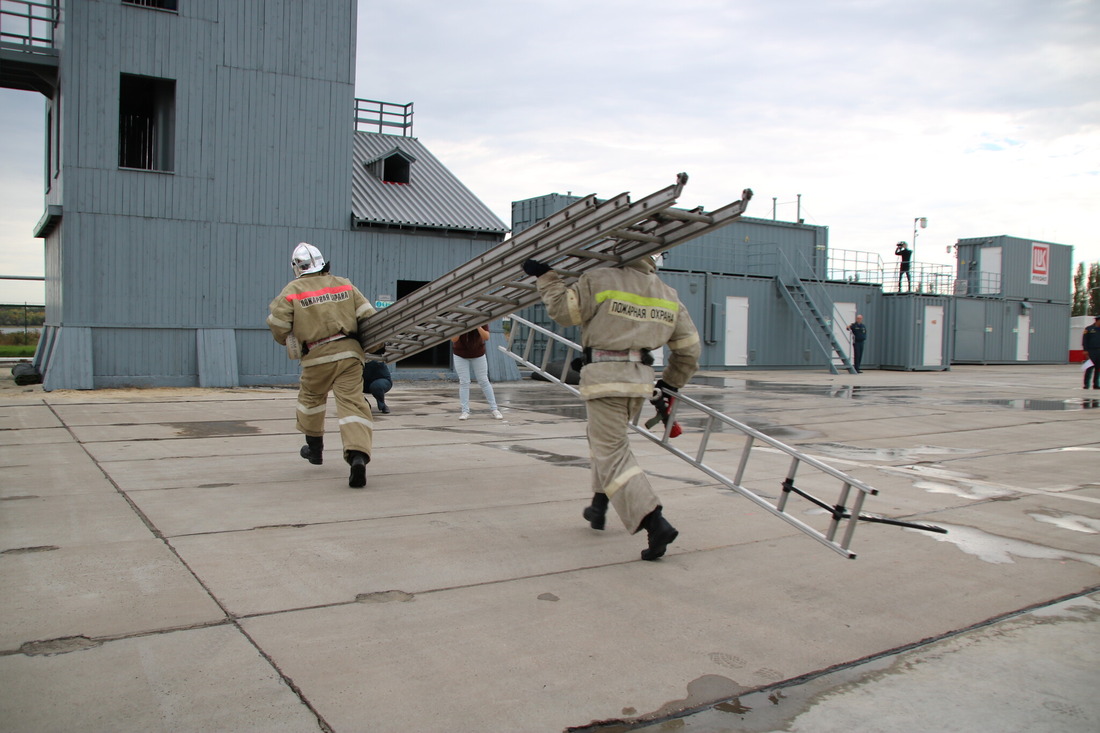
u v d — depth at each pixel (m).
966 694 2.95
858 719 2.74
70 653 2.99
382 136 22.72
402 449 8.07
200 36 15.95
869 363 30.97
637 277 4.45
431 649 3.16
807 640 3.39
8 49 14.66
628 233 4.50
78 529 4.71
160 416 10.44
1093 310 87.50
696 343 4.66
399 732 2.53
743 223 28.56
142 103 17.89
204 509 5.28
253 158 16.61
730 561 4.48
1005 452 8.84
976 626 3.61
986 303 35.50
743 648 3.29
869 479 7.08
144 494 5.69
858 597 3.95
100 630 3.21
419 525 5.03
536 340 22.64
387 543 4.60
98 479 6.19
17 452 7.42
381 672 2.94
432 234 18.81
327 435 8.91
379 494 5.88
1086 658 3.28
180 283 15.88
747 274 28.36
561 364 18.70
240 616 3.42
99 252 15.08
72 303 14.85
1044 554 4.80
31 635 3.14
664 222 4.50
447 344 21.62
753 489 6.52
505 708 2.71
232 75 16.33
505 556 4.43
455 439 8.86
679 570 4.29
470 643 3.23
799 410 13.20
